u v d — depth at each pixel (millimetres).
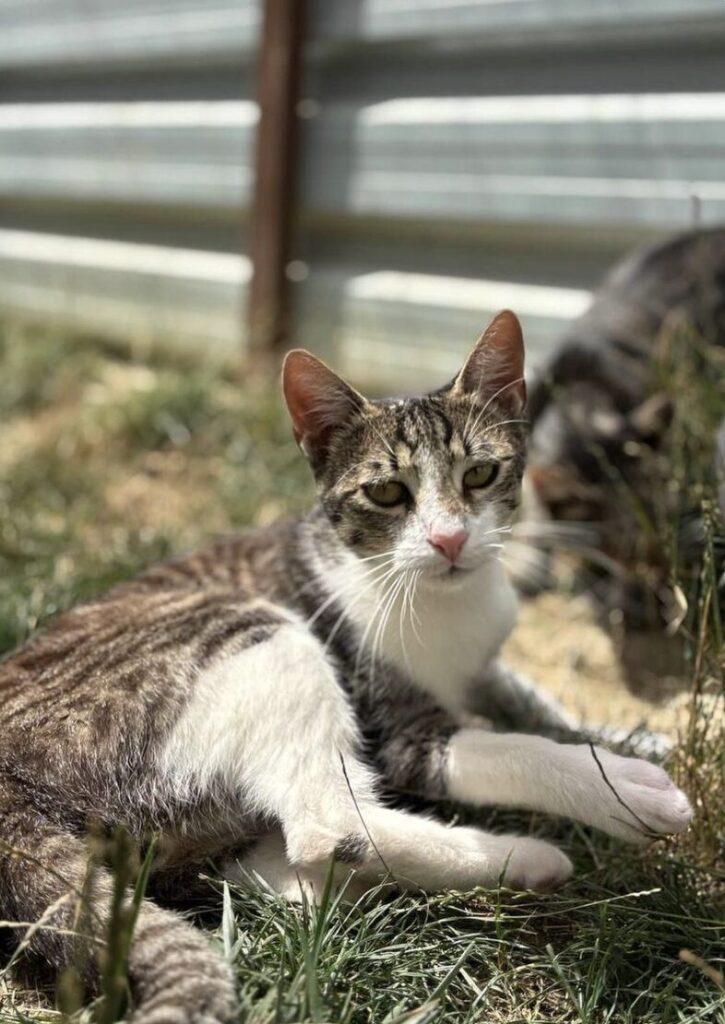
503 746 566
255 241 1103
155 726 548
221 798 548
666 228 870
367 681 598
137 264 1273
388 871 536
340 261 1095
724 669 593
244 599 610
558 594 811
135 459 984
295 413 612
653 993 501
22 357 1182
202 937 485
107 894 491
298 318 1125
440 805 604
